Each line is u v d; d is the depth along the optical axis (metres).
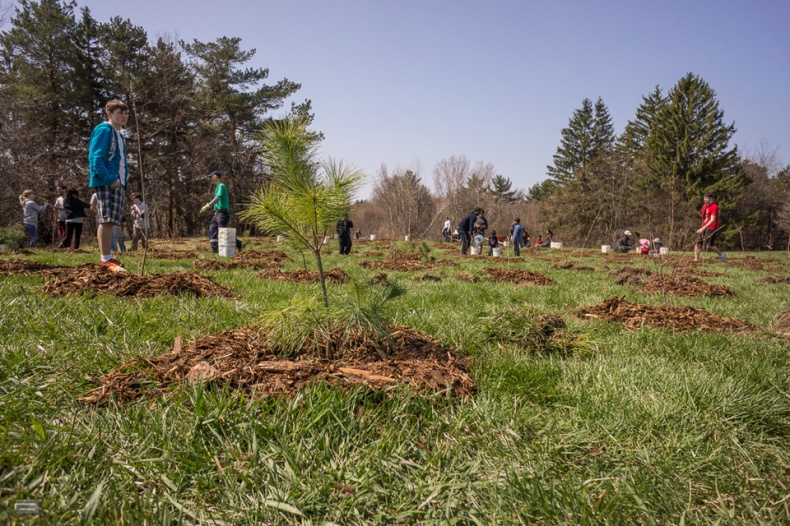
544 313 4.36
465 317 4.80
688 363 3.58
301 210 3.10
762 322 5.45
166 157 35.75
